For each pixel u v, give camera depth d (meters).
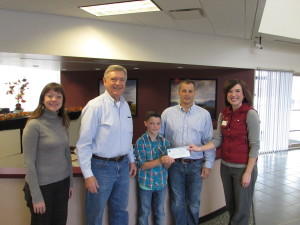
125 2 3.39
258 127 2.09
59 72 8.03
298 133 7.88
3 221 2.15
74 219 2.19
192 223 2.36
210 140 2.38
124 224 2.03
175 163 2.28
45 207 1.68
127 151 1.96
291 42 6.04
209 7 3.53
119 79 1.83
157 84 6.88
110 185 1.86
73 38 4.20
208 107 6.36
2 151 4.46
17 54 4.08
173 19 4.15
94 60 4.73
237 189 2.18
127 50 4.56
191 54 5.11
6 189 2.12
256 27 4.61
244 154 2.14
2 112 6.00
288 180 4.66
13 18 3.89
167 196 2.51
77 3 3.46
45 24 4.04
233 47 5.61
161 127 2.33
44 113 1.72
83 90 7.81
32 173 1.61
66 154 1.82
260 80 6.18
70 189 1.89
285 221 3.15
